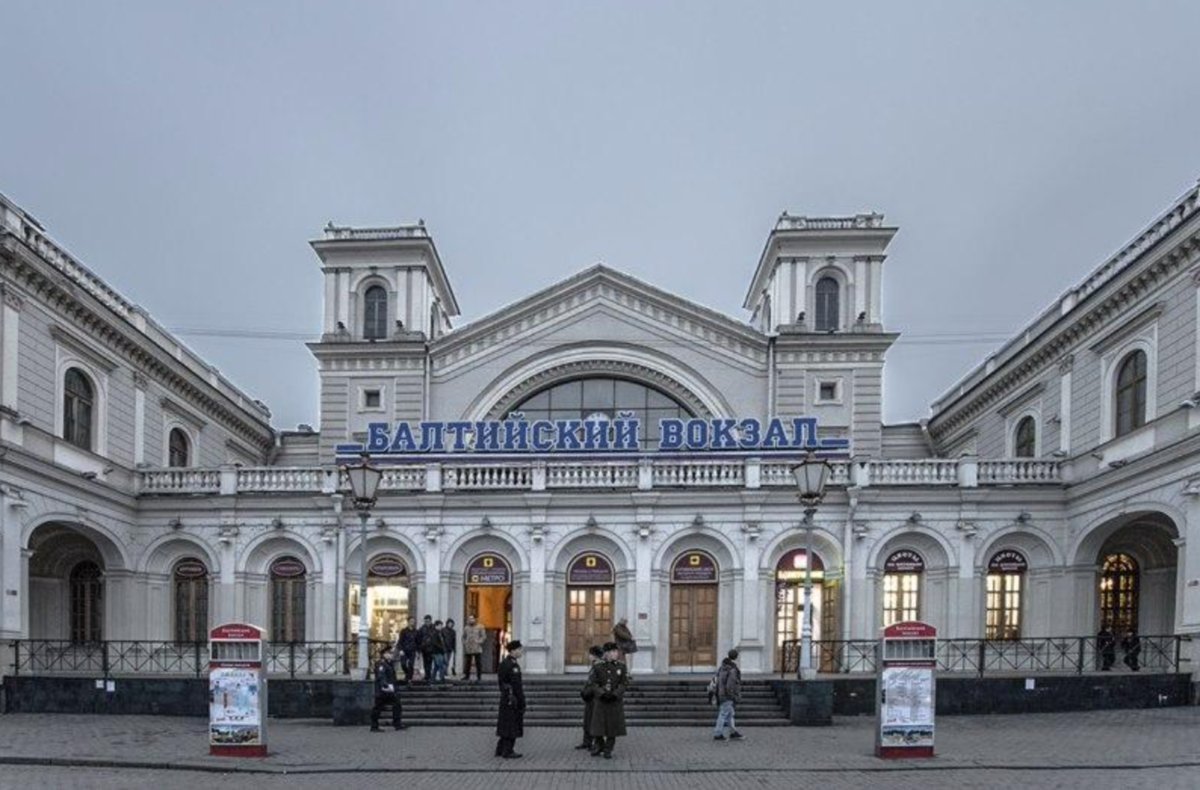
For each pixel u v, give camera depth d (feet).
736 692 60.03
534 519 94.63
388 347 115.03
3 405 77.25
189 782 46.50
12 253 76.84
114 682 74.02
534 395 116.98
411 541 95.14
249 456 135.54
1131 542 93.71
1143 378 84.48
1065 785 44.47
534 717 69.05
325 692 71.92
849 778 46.85
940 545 93.15
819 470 67.56
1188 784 44.42
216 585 95.45
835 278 119.24
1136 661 80.07
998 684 71.41
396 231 121.49
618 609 94.53
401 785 45.83
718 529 93.97
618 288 115.24
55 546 95.30
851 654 90.17
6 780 46.93
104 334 93.50
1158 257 79.25
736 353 114.21
